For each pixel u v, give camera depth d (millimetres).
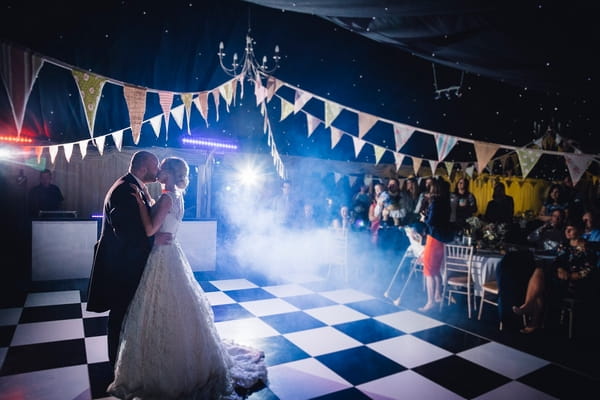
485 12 2438
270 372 2805
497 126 6109
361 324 3941
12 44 1728
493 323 4098
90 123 2213
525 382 2771
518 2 2230
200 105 2955
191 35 4090
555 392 2639
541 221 5500
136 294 2352
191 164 8156
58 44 2041
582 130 5363
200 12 4164
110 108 6258
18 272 5781
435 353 3254
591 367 3047
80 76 2148
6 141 5840
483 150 3158
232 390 2436
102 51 2770
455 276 4723
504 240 4992
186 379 2252
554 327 4031
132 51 3105
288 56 5496
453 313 4422
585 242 3857
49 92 5906
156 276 2348
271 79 3545
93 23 2684
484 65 3588
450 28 2850
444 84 6141
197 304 2438
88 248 5496
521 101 5812
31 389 2455
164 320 2277
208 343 2402
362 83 6098
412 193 7070
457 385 2701
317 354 3160
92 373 2686
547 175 8555
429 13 2605
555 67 3262
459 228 5102
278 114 8695
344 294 5109
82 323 3697
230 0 4566
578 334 3818
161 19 3621
